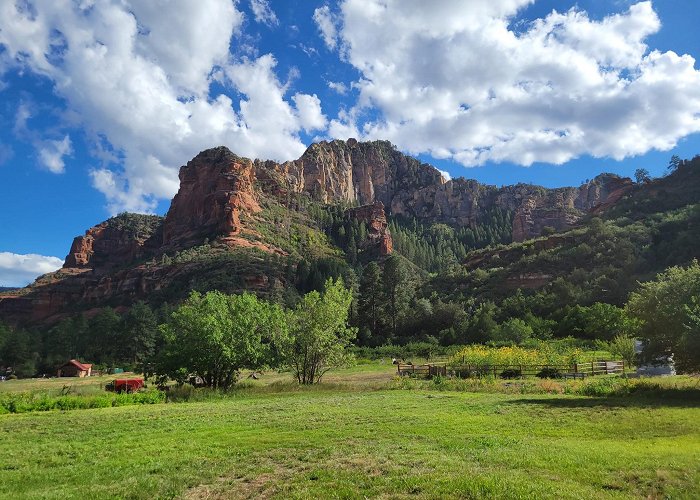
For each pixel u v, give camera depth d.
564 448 10.86
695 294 21.70
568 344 58.12
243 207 189.50
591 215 159.88
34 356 105.44
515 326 66.94
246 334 35.12
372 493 7.97
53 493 9.02
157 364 34.78
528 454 10.20
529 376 33.06
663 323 22.56
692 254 82.56
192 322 34.97
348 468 9.73
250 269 129.00
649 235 100.31
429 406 20.05
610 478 8.35
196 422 17.38
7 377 99.19
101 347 107.25
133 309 108.38
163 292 132.88
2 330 113.31
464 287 114.44
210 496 8.61
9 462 11.90
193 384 34.94
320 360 37.81
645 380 23.88
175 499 8.54
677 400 18.95
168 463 10.95
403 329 93.06
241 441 13.24
